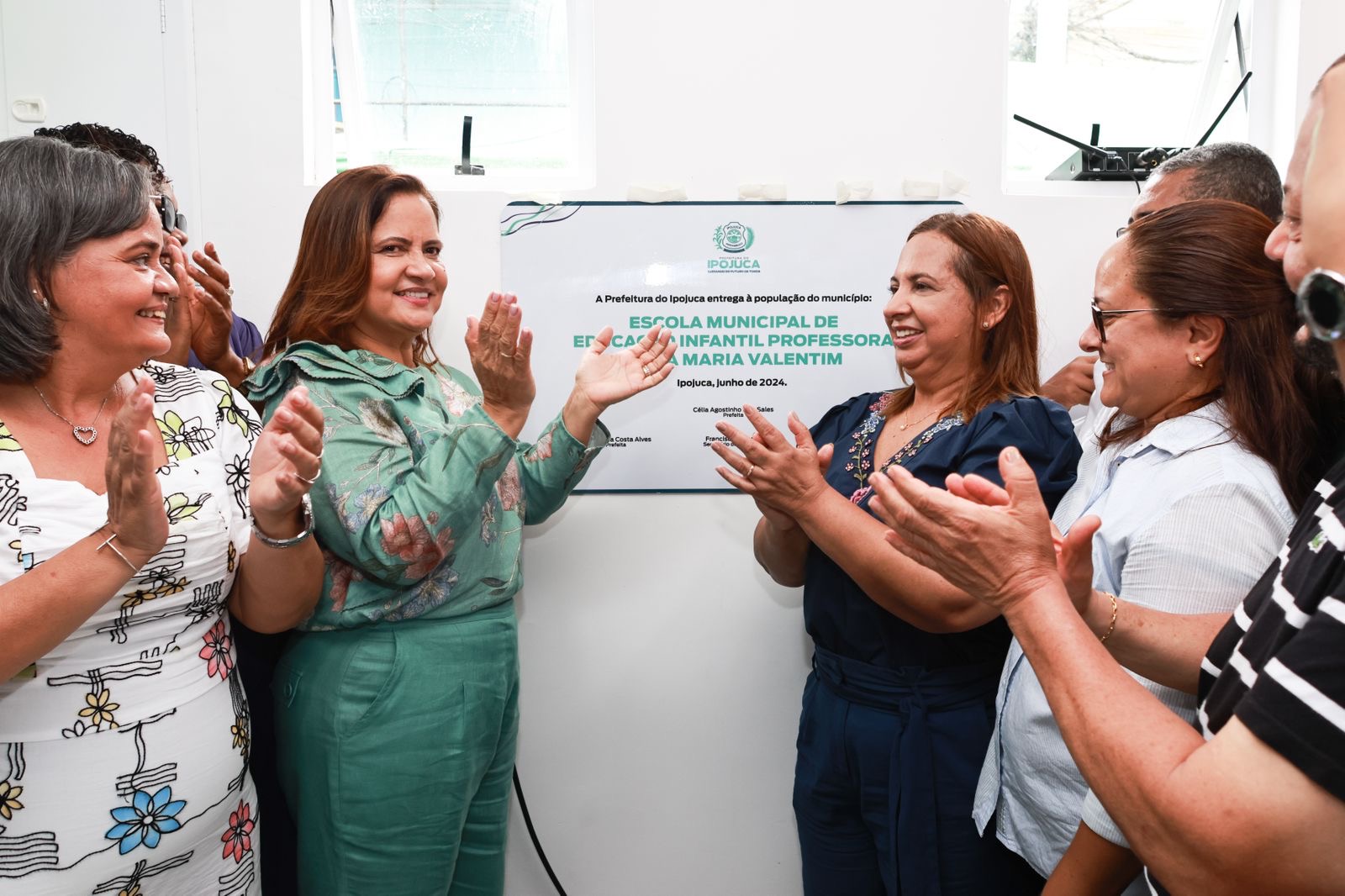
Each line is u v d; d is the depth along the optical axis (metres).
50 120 1.72
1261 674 0.61
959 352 1.42
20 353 0.91
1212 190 1.45
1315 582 0.65
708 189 1.79
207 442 1.12
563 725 1.84
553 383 1.80
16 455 0.94
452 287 1.79
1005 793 1.26
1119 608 0.94
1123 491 1.11
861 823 1.46
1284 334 1.03
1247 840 0.60
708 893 1.87
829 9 1.76
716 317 1.80
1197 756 0.63
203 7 1.73
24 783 0.93
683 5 1.76
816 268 1.79
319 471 1.20
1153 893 0.86
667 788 1.85
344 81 1.88
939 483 1.32
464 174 1.88
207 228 1.76
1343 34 1.84
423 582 1.32
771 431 1.29
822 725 1.46
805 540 1.53
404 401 1.33
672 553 1.83
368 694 1.29
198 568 1.05
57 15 1.71
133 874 1.00
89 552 0.87
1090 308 1.83
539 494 1.50
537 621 1.83
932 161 1.79
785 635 1.84
